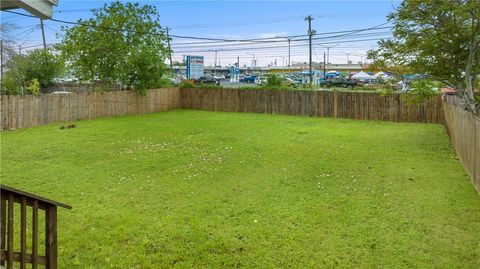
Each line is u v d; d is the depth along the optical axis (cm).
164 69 2042
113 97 1795
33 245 307
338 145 1033
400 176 704
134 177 711
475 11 823
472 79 951
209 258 394
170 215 515
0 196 272
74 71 1922
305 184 658
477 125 600
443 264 375
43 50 2353
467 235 442
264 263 383
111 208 545
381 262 382
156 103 2038
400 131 1309
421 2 912
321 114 1816
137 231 462
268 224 481
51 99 1497
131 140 1120
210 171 752
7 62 1730
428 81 1078
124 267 377
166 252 409
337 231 457
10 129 1331
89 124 1488
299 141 1096
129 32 1892
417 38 968
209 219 500
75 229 468
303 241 431
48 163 825
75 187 648
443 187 629
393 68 1098
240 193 611
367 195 594
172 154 919
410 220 489
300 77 5184
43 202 311
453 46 908
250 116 1806
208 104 2127
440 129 1354
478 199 564
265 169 767
